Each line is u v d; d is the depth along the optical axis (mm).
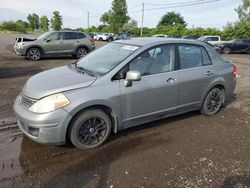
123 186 3254
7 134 4523
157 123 5152
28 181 3309
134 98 4309
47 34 14781
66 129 3801
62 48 15039
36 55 14430
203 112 5566
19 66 11859
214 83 5418
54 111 3672
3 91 7129
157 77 4547
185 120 5379
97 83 4004
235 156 4023
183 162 3812
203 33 45062
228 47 24125
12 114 5410
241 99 6984
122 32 64188
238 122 5375
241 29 40000
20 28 77312
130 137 4531
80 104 3791
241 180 3428
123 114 4301
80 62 5016
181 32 50062
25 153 3941
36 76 4527
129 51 4504
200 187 3271
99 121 4141
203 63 5301
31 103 3795
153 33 58094
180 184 3316
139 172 3545
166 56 4734
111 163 3748
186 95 5031
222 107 6270
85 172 3523
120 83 4156
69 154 3949
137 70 4352
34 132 3779
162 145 4305
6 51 18453
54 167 3619
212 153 4094
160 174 3514
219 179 3436
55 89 3785
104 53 4898
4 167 3572
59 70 4699
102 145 4230
